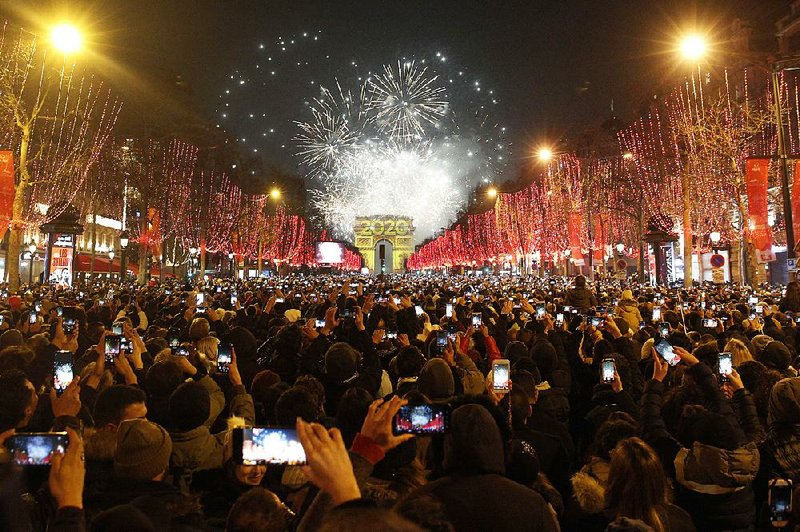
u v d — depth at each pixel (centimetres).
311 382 688
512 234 8988
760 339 1069
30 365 888
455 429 402
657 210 5503
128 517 313
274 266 10719
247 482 489
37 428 652
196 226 6906
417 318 1612
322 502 310
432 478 519
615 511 436
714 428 541
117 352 806
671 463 592
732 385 666
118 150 5528
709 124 4244
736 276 4878
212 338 986
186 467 539
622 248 5353
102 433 507
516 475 492
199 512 441
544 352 967
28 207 4753
